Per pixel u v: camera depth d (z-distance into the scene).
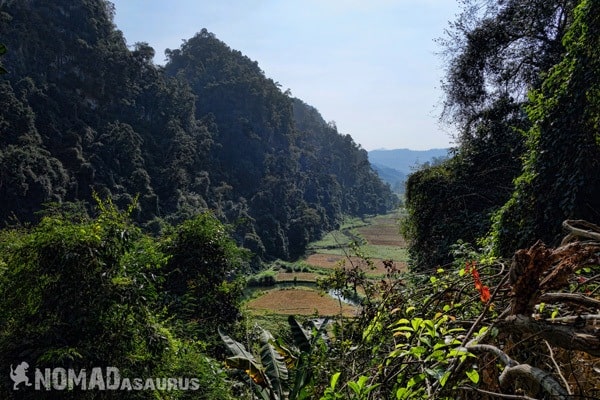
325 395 1.46
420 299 2.36
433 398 1.21
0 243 3.82
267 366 2.03
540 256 1.20
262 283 26.23
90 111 31.98
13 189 19.95
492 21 8.64
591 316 1.17
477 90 9.09
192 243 6.25
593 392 1.28
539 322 1.15
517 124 7.90
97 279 3.14
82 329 2.99
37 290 3.01
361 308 2.95
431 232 7.74
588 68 3.99
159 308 5.25
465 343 1.34
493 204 7.18
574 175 3.91
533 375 0.97
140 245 4.20
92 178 25.67
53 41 30.69
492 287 1.97
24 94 25.83
